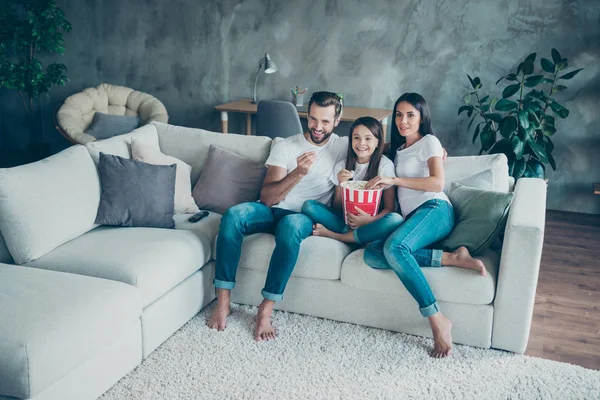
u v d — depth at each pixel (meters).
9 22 5.34
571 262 3.73
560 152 4.82
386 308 2.66
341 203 2.90
